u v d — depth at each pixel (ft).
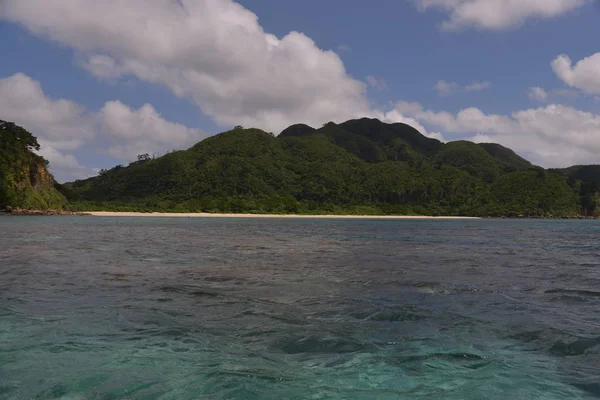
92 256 64.39
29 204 332.80
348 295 36.63
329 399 16.44
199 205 471.21
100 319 27.76
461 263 61.52
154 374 18.63
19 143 351.46
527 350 22.45
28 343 22.68
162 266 54.24
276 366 19.84
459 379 18.53
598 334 25.34
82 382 17.67
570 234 162.50
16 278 43.45
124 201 546.26
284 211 497.05
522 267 57.47
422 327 26.61
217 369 19.29
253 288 39.60
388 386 17.74
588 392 17.30
